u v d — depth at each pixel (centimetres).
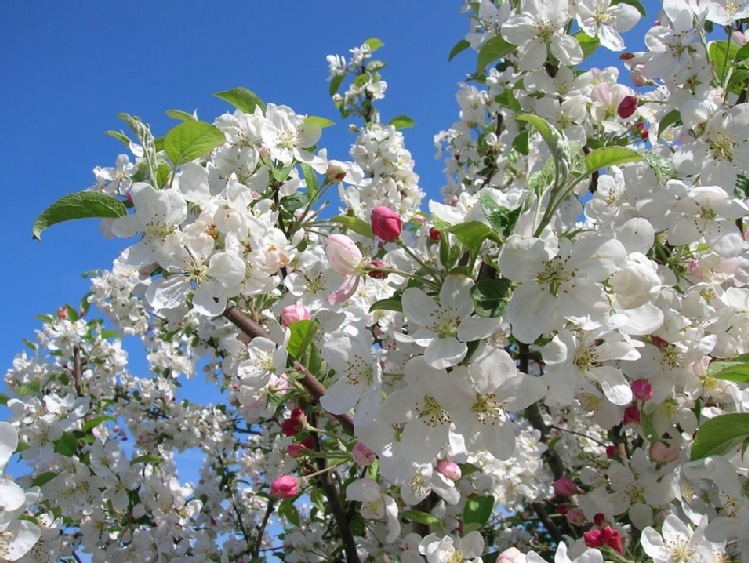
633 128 58
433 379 30
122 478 55
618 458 47
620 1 57
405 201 75
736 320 40
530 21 48
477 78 79
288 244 46
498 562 35
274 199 51
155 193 37
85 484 55
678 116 48
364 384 33
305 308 41
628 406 42
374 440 33
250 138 49
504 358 30
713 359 40
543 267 29
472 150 83
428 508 52
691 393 40
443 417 31
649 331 31
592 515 46
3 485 32
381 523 56
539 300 29
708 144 41
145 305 94
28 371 78
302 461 50
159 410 103
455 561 40
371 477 47
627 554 41
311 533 63
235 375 52
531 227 31
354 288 35
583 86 53
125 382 102
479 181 85
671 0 45
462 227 30
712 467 32
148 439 98
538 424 69
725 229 39
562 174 31
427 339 30
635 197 43
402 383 36
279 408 63
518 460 62
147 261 37
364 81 88
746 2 45
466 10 75
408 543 46
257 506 95
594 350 32
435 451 31
